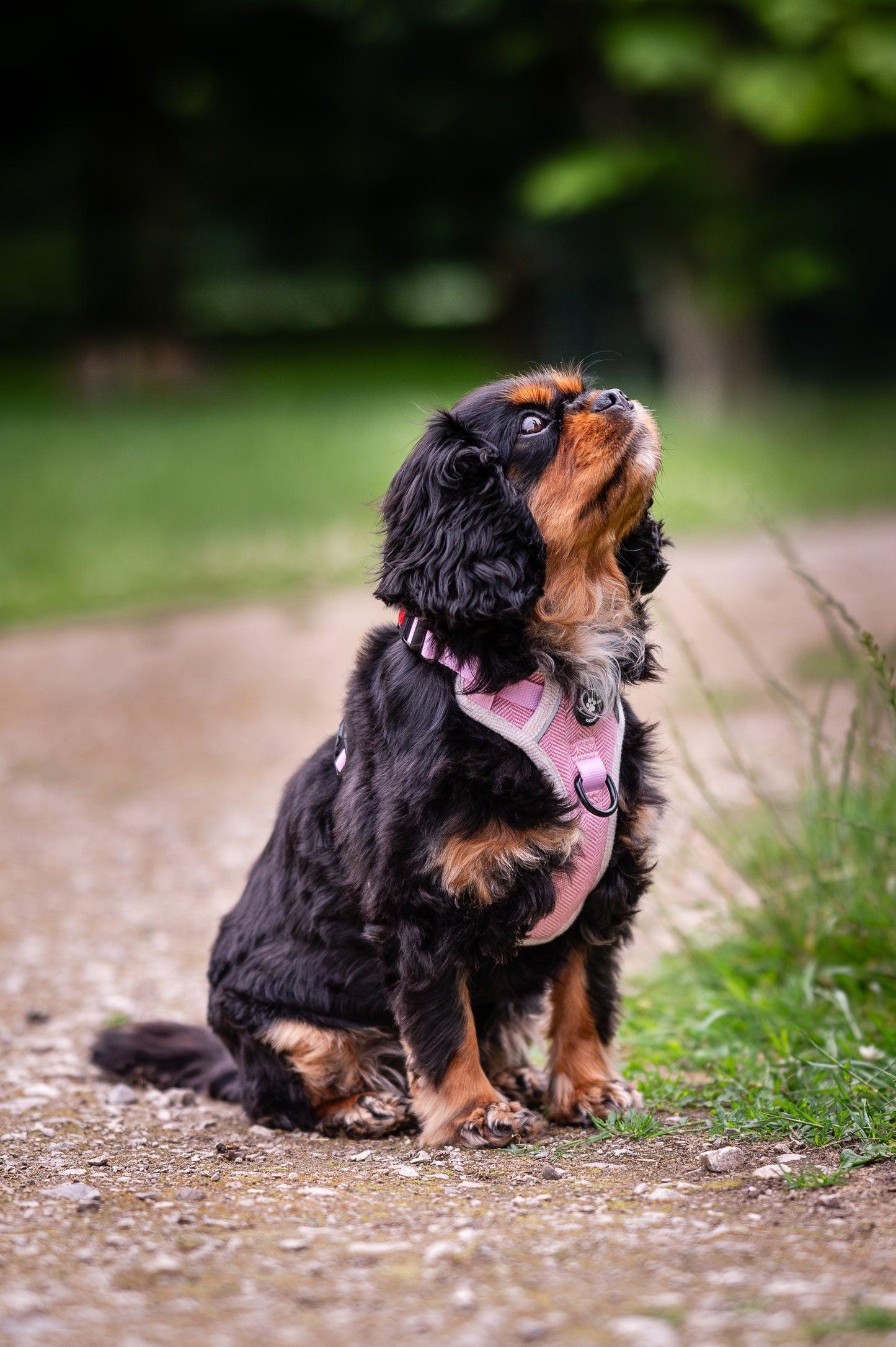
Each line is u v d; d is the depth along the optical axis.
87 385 23.52
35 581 11.38
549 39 19.61
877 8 17.41
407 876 3.08
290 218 30.59
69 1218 2.65
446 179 26.64
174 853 6.23
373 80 23.39
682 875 5.20
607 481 3.23
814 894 4.31
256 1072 3.48
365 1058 3.47
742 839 4.76
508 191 24.94
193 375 24.05
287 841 3.54
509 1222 2.60
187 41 22.80
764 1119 3.15
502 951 3.18
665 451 3.99
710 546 12.16
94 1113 3.60
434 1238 2.51
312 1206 2.73
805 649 8.55
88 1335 2.09
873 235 23.12
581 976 3.45
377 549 3.60
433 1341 2.05
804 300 23.67
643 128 19.77
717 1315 2.08
